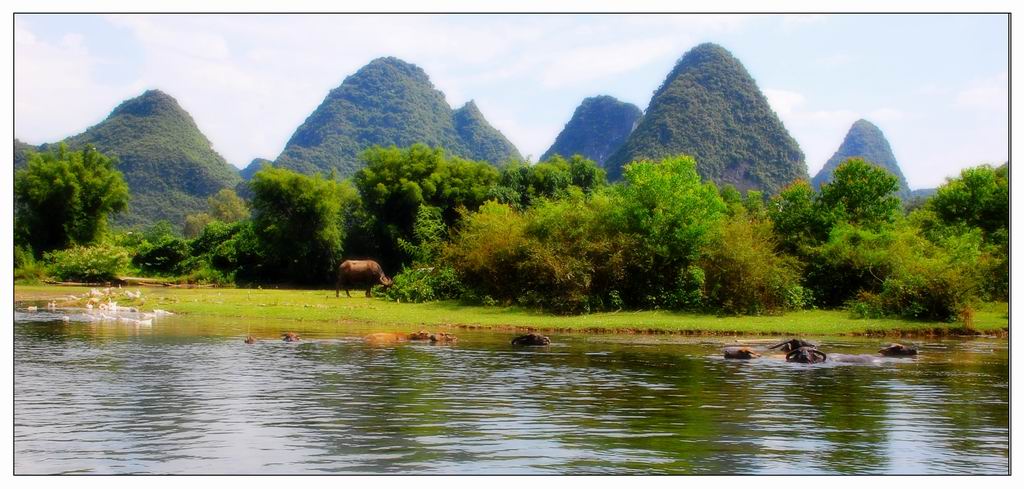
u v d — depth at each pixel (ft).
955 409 41.29
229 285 185.78
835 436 34.88
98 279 185.68
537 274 110.01
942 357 66.08
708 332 87.86
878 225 123.13
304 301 126.52
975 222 139.03
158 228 250.57
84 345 65.87
